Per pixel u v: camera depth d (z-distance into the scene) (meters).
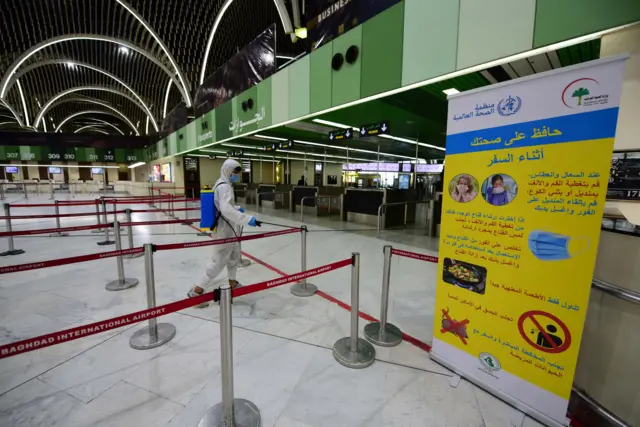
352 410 1.67
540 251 1.51
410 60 4.36
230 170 2.97
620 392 1.41
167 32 20.16
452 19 3.81
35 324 2.59
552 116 1.41
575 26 2.85
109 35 21.33
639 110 2.55
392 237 6.45
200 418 1.60
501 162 1.63
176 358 2.13
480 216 1.75
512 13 3.26
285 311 2.87
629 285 1.32
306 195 10.71
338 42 5.52
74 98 33.69
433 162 17.59
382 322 2.37
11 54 22.23
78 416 1.61
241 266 4.31
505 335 1.70
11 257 4.70
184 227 7.70
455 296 1.94
